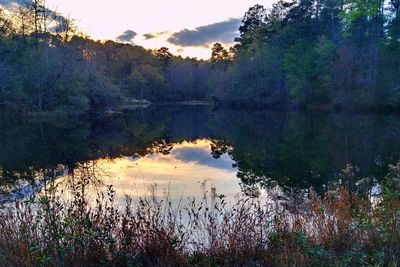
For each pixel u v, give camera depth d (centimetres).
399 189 536
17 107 3378
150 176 1170
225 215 589
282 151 1795
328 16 5762
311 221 535
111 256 425
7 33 3691
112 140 2305
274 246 460
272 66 5903
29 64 3488
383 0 4622
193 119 4259
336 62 4784
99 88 4541
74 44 4528
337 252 456
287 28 5994
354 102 4369
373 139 2116
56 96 3731
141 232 461
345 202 564
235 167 1381
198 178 1149
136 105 7569
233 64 7012
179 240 500
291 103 5522
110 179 1109
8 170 1300
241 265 445
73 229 432
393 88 3969
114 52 8850
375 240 468
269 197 732
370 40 4700
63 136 2442
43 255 388
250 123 3594
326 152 1720
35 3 3800
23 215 476
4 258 398
